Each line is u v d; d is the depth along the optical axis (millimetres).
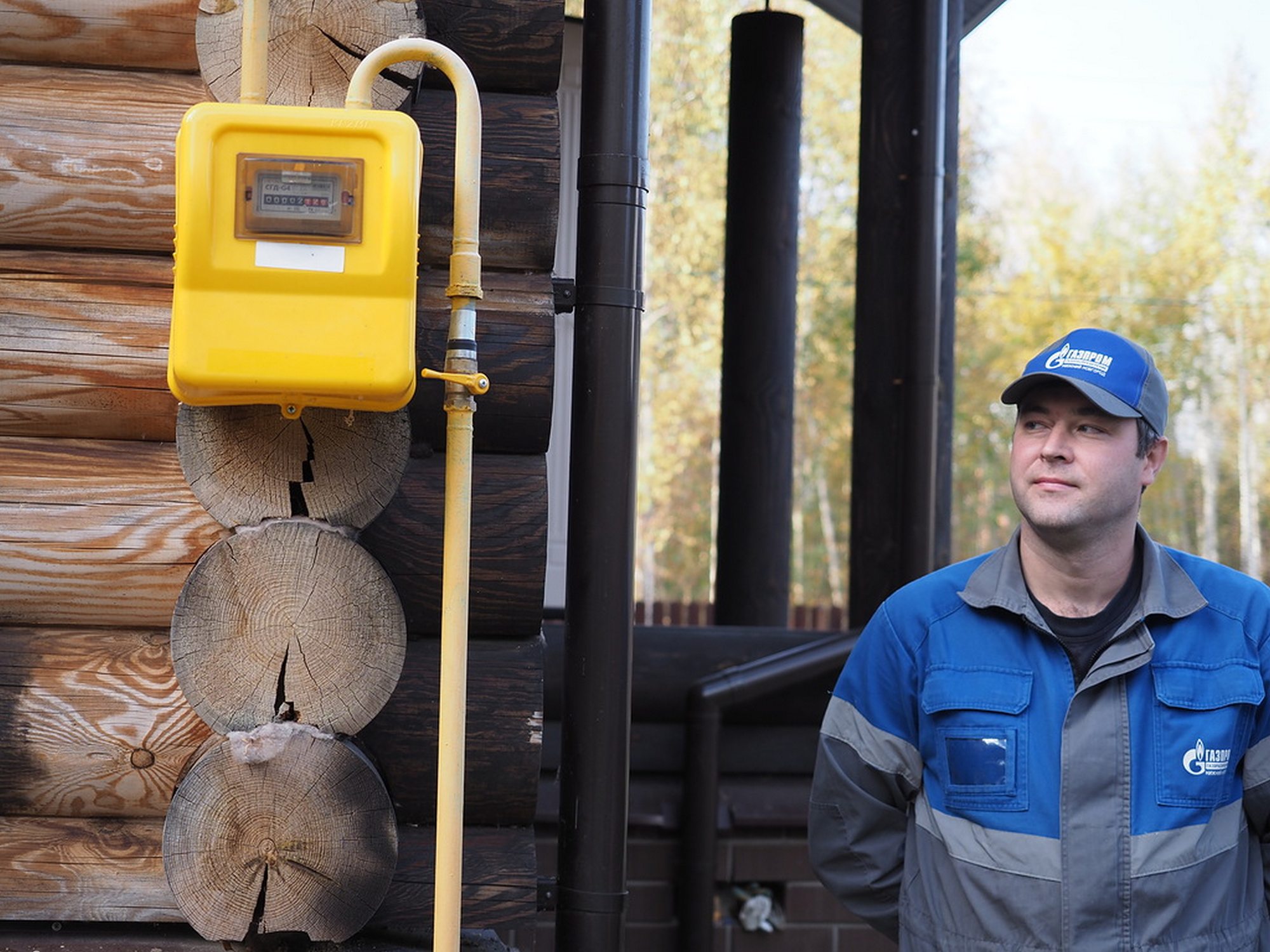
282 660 2270
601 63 2725
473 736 2531
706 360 18984
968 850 2176
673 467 19781
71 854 2354
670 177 17859
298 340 1995
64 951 2305
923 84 4445
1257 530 22641
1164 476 23219
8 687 2342
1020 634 2232
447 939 2211
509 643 2605
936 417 4426
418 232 2146
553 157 2596
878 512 4574
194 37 2443
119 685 2361
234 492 2271
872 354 4590
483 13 2576
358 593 2279
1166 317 21906
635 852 4414
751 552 5176
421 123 2525
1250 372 22203
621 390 2713
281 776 2248
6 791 2340
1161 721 2156
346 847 2268
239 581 2260
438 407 2521
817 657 4371
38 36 2424
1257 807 2191
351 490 2291
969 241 20875
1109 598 2227
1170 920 2107
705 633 4598
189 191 1967
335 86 2383
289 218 1984
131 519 2371
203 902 2246
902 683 2295
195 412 2256
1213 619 2209
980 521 21609
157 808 2381
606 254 2719
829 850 2381
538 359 2549
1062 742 2158
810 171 19125
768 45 5266
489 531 2541
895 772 2303
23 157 2391
